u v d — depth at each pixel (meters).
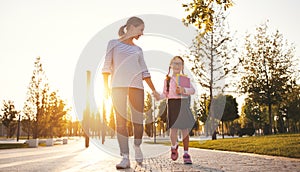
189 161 5.28
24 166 5.05
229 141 13.06
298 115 36.06
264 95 24.67
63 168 4.67
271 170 4.12
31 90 26.77
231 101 44.19
